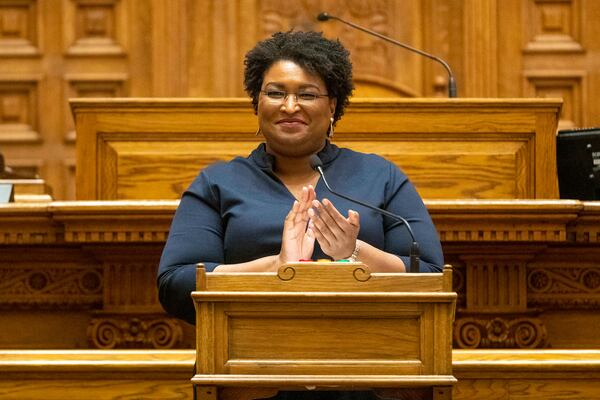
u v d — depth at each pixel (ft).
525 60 73.41
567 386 26.45
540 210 34.99
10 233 36.47
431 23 73.31
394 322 22.13
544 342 36.83
